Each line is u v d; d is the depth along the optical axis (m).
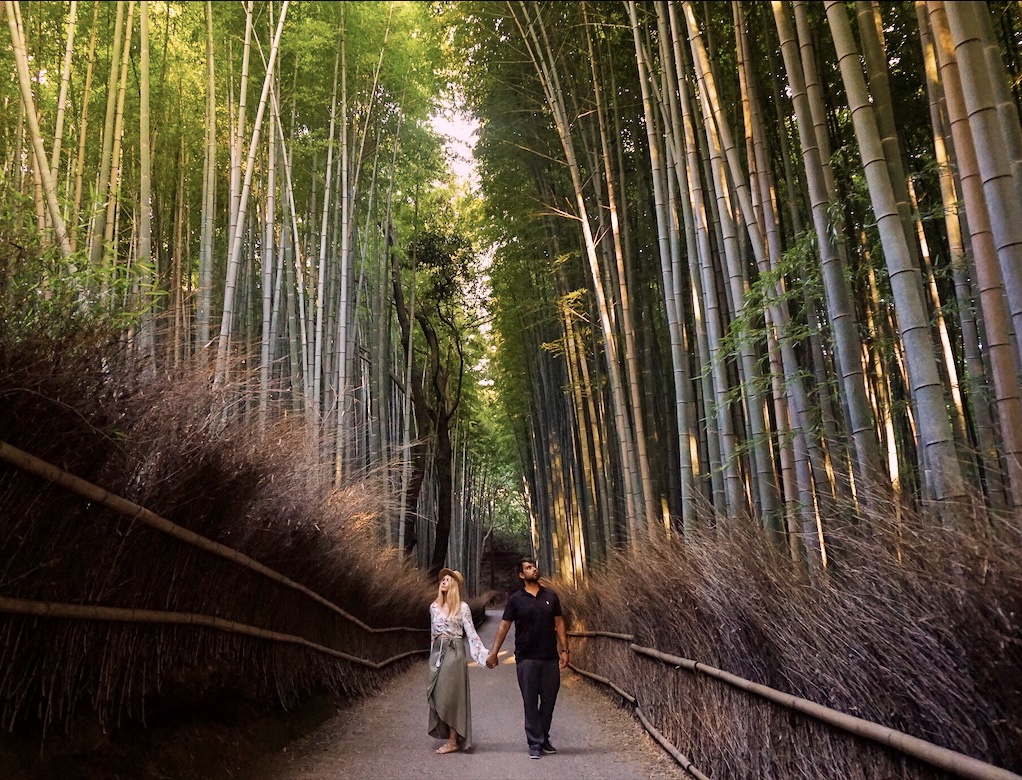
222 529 3.47
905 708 2.02
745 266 5.62
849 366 3.43
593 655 7.62
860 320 5.31
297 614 4.80
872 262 4.84
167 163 7.81
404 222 14.34
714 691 3.51
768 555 3.25
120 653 2.70
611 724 5.20
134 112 6.66
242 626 3.77
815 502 4.07
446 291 14.34
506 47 8.45
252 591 3.95
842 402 4.50
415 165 12.02
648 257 8.52
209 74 6.46
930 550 1.97
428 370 17.14
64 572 2.40
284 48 7.02
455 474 21.41
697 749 3.69
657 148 6.32
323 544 5.05
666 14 6.13
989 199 2.39
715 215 6.15
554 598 4.41
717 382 5.20
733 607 3.20
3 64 5.20
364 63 8.29
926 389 2.66
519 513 37.16
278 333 8.98
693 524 5.12
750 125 4.93
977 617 1.71
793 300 5.47
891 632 2.05
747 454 5.88
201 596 3.37
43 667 2.32
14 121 5.20
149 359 2.91
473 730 5.14
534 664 4.23
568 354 10.34
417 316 14.54
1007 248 2.34
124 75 5.38
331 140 8.38
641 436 7.16
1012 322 2.49
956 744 1.82
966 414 5.75
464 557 23.47
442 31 8.08
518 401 17.03
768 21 5.62
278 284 7.68
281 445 4.23
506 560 36.81
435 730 4.38
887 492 2.40
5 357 2.07
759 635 2.99
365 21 7.53
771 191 4.76
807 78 3.81
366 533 6.68
